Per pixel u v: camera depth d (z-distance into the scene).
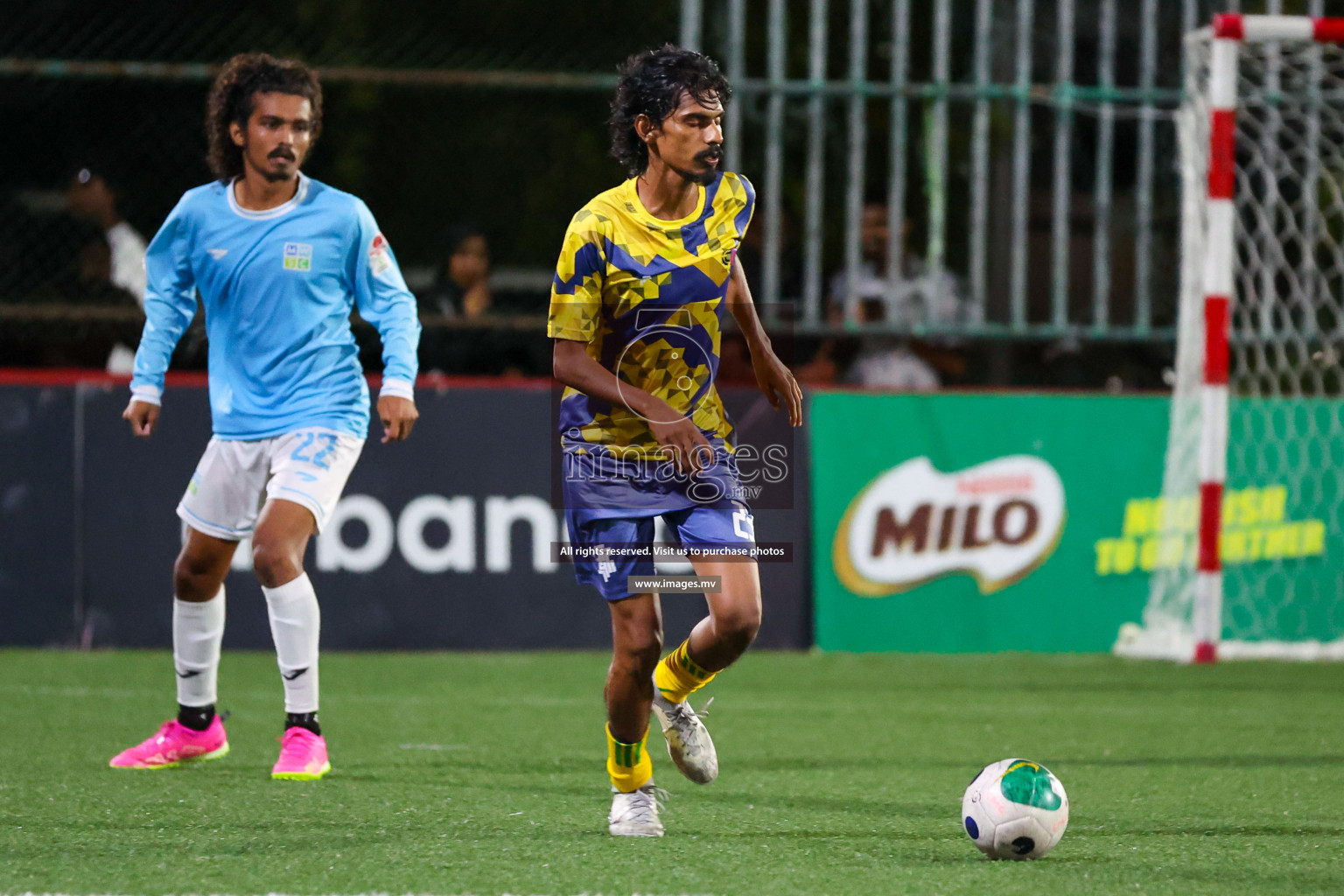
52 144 31.81
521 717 21.39
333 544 27.83
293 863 11.97
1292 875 11.84
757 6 32.78
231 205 16.38
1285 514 29.59
